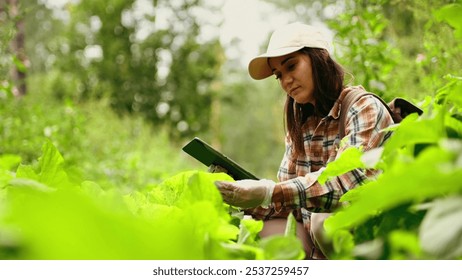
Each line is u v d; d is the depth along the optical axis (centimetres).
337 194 203
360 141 214
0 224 45
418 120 77
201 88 2053
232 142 2650
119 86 1862
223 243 74
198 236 63
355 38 423
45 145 107
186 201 82
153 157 995
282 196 202
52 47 1920
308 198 203
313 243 238
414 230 72
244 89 2597
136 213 90
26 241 32
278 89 2264
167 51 1984
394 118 227
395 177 46
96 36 1906
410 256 64
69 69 1841
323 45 245
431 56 361
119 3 1883
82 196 30
